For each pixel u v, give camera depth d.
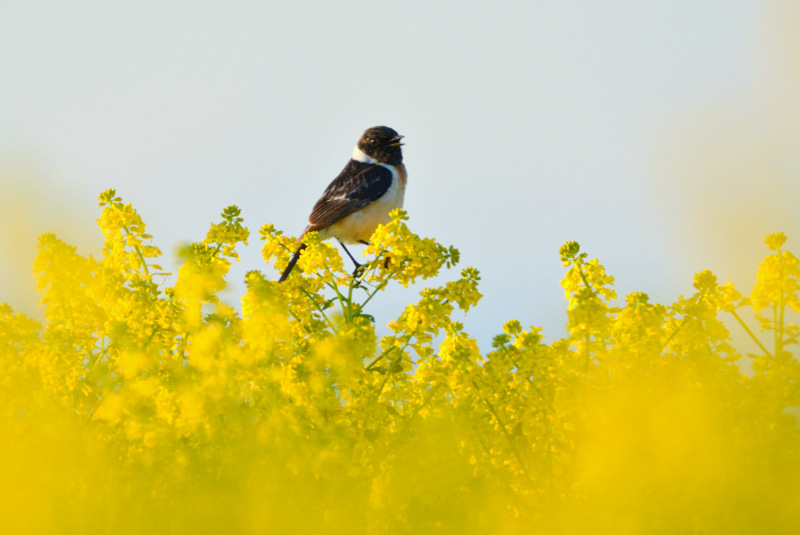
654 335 7.49
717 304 7.66
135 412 6.55
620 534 5.15
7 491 5.08
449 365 7.83
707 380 6.60
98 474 5.57
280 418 6.54
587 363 6.87
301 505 5.43
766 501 4.98
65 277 8.37
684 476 5.11
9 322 7.80
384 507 5.73
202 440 6.35
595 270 8.04
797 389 6.41
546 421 7.06
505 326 7.76
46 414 6.34
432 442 6.14
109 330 7.94
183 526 5.18
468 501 5.76
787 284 7.16
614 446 5.39
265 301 7.45
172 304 8.46
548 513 6.11
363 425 7.29
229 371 6.64
